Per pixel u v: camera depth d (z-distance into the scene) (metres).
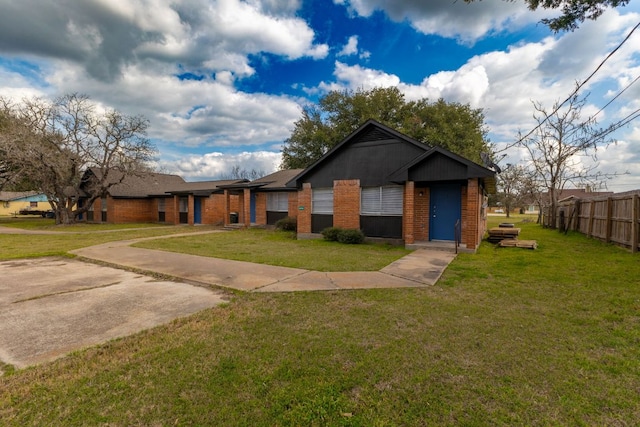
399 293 5.22
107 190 23.84
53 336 3.58
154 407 2.31
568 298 4.90
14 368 2.87
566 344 3.34
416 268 7.11
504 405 2.34
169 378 2.70
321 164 12.98
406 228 10.42
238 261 8.15
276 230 16.86
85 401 2.39
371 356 3.07
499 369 2.85
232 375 2.74
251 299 4.94
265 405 2.34
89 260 8.65
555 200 18.95
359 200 12.08
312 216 13.40
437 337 3.51
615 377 2.71
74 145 21.33
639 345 3.30
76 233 16.66
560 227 16.02
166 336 3.55
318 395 2.45
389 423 2.15
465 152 27.20
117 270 7.28
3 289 5.62
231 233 16.11
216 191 21.53
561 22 5.71
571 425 2.13
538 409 2.30
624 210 9.51
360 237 11.40
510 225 13.91
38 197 46.81
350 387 2.57
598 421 2.17
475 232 9.37
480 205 11.55
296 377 2.71
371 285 5.73
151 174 24.06
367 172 11.90
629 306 4.45
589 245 10.54
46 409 2.30
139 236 14.99
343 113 31.53
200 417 2.21
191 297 5.11
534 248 9.89
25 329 3.78
